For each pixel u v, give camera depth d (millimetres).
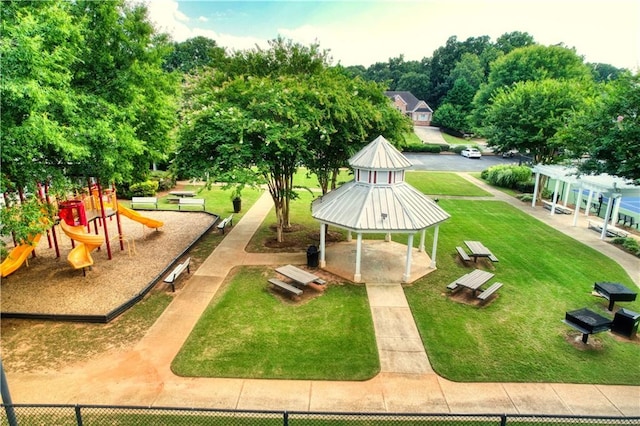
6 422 8773
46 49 12211
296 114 17344
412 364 10914
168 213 26234
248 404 9367
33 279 15844
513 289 15547
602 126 19297
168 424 8750
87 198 19219
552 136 29953
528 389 9945
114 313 13203
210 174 16719
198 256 18922
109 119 14688
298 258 18703
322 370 10609
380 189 16391
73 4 15727
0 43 9859
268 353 11328
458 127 78250
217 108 17578
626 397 9688
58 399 9477
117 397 9578
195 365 10758
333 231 22953
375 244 20703
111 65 16703
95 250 19281
